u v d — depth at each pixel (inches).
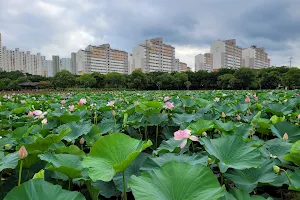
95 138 162.7
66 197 69.3
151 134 219.1
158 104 218.5
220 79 2699.3
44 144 136.0
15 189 67.0
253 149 103.7
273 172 98.8
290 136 157.2
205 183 70.9
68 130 145.7
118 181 99.0
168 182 72.5
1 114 270.1
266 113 264.8
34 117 248.1
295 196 110.7
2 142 149.6
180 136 112.0
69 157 105.8
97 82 2513.5
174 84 2768.2
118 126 205.2
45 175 98.3
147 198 64.8
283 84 2242.9
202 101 304.0
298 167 108.7
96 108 299.9
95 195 88.9
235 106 283.7
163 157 105.7
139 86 2546.8
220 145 110.7
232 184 112.2
